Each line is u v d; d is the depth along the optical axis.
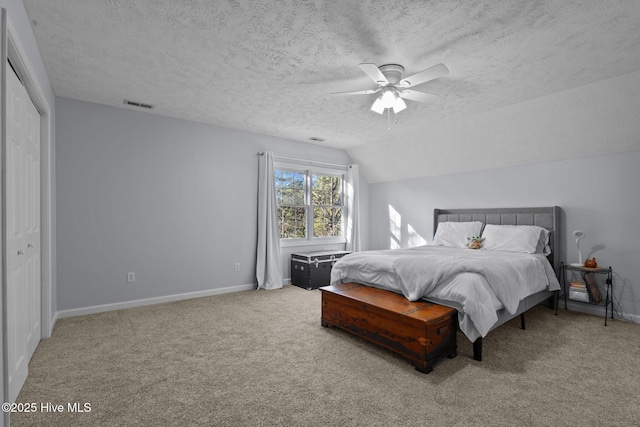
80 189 3.62
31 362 2.44
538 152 4.15
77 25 2.22
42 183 2.85
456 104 3.74
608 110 3.31
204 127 4.52
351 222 6.09
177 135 4.29
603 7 1.99
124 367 2.37
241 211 4.86
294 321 3.42
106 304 3.78
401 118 4.26
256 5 2.00
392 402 1.92
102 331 3.10
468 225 4.61
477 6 1.99
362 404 1.90
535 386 2.11
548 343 2.84
